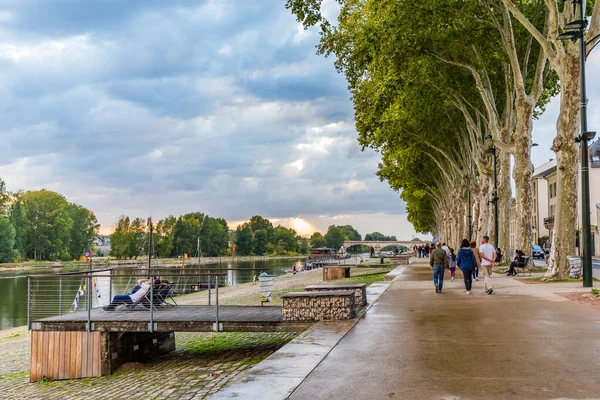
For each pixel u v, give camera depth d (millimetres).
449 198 68625
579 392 6500
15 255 123375
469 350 9086
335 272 45250
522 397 6332
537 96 31188
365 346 9641
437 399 6320
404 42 31344
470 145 49750
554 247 24781
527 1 33625
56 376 15336
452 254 27594
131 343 16078
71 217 158875
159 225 174625
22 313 43781
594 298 16406
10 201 133250
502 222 39906
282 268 134375
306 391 6746
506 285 23047
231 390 6766
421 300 17516
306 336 10719
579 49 23594
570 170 24266
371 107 47281
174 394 10898
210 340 19141
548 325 11656
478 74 33906
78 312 17422
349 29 38844
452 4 30016
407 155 61281
